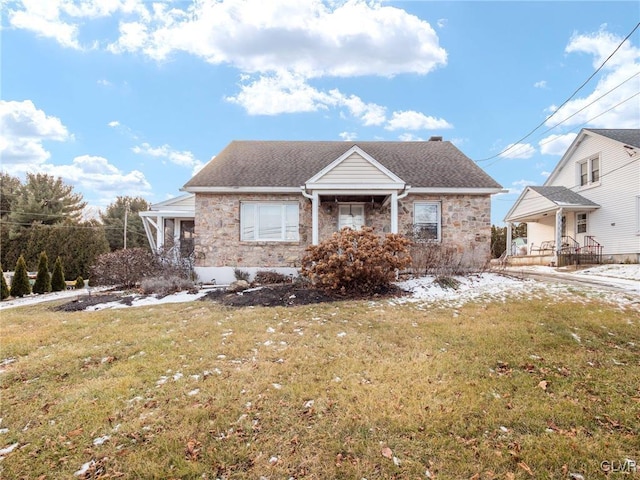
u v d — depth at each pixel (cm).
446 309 707
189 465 273
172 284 1001
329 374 421
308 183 1061
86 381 422
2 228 2630
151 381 413
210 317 681
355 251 836
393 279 910
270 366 447
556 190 1883
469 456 276
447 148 1482
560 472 260
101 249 2183
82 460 284
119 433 315
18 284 1271
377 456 279
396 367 438
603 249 1659
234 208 1179
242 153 1398
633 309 666
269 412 343
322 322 630
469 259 1116
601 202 1680
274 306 766
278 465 272
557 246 1680
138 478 263
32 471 274
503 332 555
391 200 1084
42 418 345
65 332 612
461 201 1199
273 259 1177
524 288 873
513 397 362
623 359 456
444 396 366
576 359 455
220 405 356
